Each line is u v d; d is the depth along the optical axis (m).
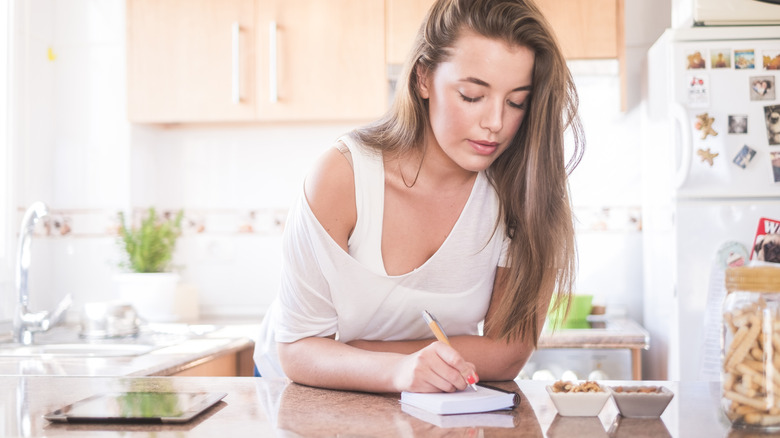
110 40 3.08
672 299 2.39
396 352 1.25
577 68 2.79
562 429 0.86
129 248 2.99
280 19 2.88
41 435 0.84
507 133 1.14
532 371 2.50
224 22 2.91
